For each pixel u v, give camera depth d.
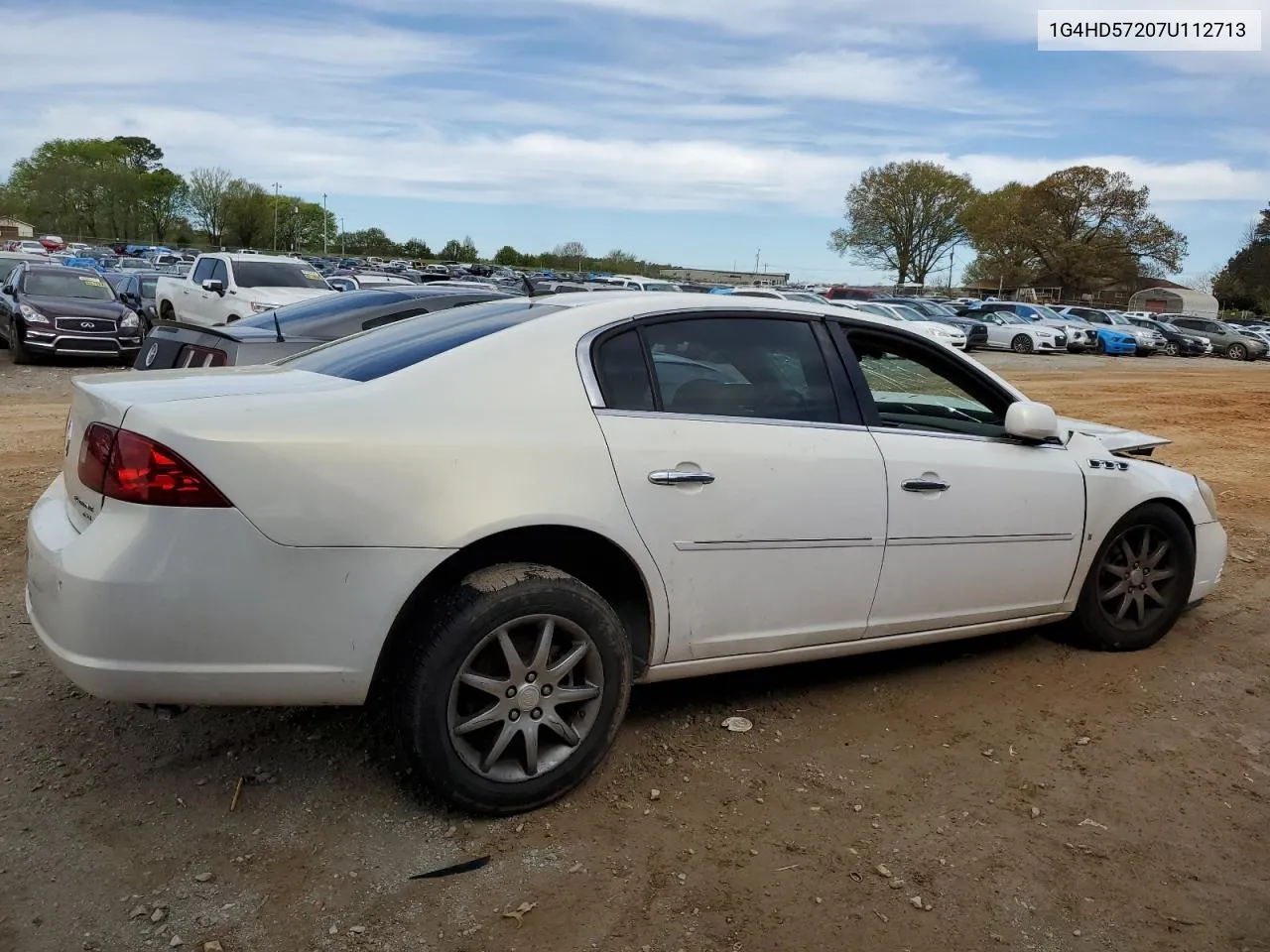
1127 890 2.82
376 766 3.30
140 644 2.62
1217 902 2.78
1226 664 4.56
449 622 2.84
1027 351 35.66
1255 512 8.05
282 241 104.31
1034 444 4.21
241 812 3.01
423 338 3.39
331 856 2.81
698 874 2.81
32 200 100.75
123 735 3.44
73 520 2.88
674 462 3.22
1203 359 39.22
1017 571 4.11
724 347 3.53
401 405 2.91
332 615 2.74
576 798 3.17
